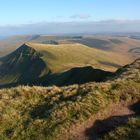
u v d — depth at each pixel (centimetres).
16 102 2356
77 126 1944
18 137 1888
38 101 2412
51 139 1833
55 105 2244
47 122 1997
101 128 1927
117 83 2622
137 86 2605
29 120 2084
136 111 2217
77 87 2641
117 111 2189
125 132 1764
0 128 2002
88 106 2148
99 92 2391
